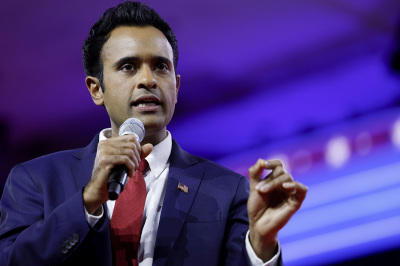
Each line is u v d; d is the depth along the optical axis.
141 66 4.60
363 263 11.43
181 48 13.00
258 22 12.73
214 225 4.35
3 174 12.88
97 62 4.87
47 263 3.82
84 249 3.85
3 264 3.94
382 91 13.23
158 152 4.67
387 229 11.64
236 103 13.71
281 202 3.90
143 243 4.21
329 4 12.32
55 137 13.38
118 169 3.73
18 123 13.29
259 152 13.56
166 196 4.43
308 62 13.42
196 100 13.62
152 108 4.50
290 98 13.62
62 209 3.88
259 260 3.97
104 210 4.00
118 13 4.82
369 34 12.91
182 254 4.18
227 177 4.70
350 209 12.22
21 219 4.27
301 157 13.32
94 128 13.46
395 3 12.20
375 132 13.00
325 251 11.70
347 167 12.91
